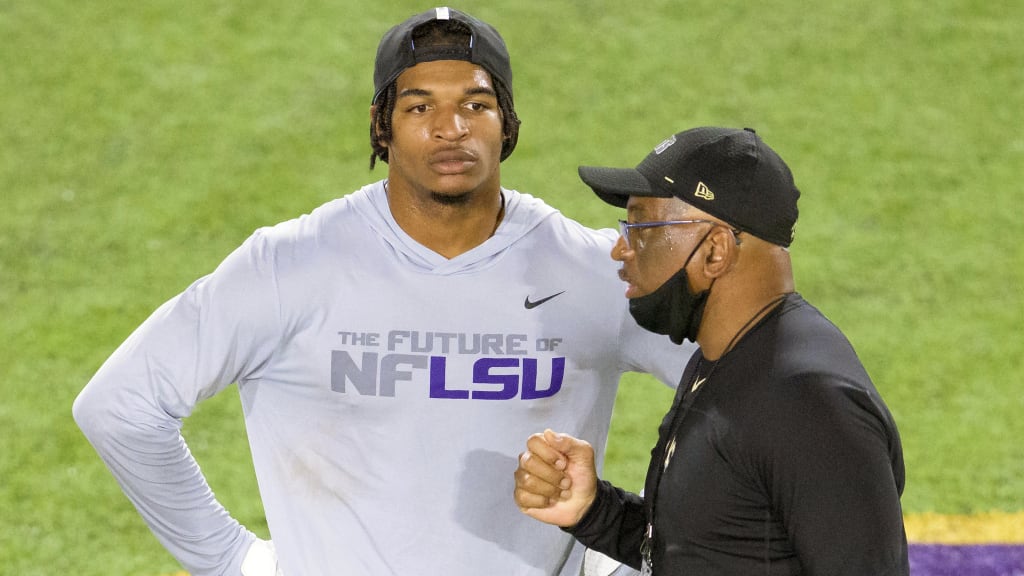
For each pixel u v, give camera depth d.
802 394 5.95
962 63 26.03
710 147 6.45
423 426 7.57
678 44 26.28
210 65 25.14
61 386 17.50
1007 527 14.88
